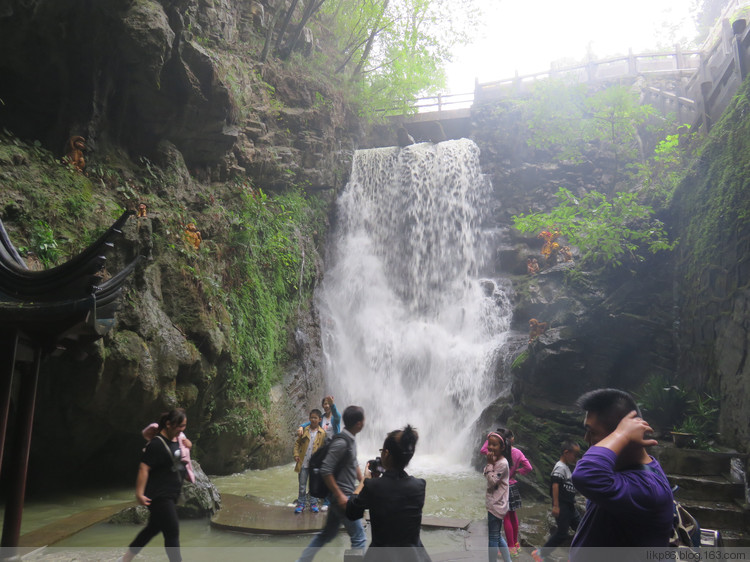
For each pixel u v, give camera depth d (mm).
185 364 12055
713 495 9008
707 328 12055
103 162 13211
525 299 19969
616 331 14234
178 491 5434
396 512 3939
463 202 24078
